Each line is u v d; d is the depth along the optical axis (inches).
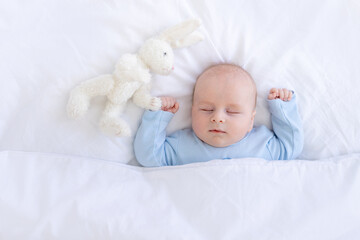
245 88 41.5
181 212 38.1
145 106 40.7
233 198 37.7
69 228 36.3
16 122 40.6
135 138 43.8
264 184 38.7
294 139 44.9
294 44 43.8
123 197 39.0
